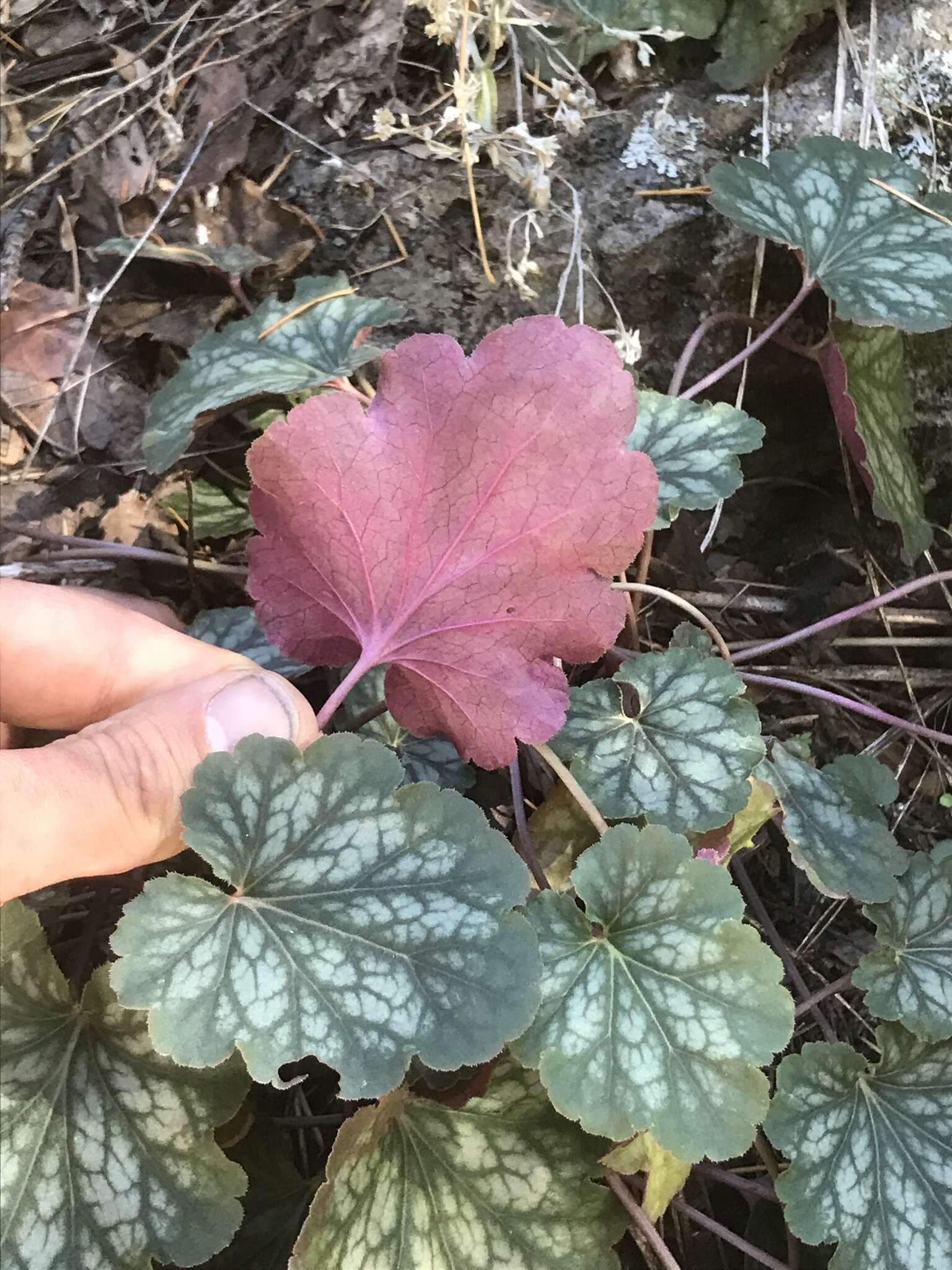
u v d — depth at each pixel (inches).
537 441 6.6
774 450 12.1
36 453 11.1
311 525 7.0
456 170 10.8
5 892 6.0
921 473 11.6
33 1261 6.4
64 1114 6.7
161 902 6.0
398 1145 7.1
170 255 10.5
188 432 8.8
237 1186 6.7
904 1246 7.3
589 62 11.1
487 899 6.0
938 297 9.1
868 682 11.3
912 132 11.0
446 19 9.1
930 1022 7.9
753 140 10.9
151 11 11.9
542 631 7.0
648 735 8.0
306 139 11.0
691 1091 6.4
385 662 7.3
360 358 8.8
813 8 10.9
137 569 11.0
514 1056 6.5
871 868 8.3
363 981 5.9
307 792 6.3
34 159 11.5
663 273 10.9
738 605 11.6
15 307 11.1
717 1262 8.6
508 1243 7.0
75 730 8.1
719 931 6.7
